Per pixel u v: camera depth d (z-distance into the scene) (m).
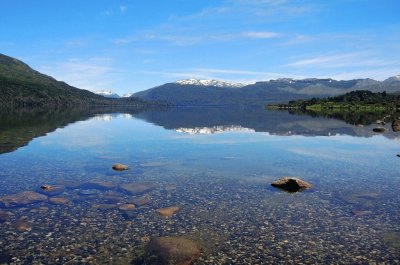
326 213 21.69
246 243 17.44
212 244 17.31
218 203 23.56
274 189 27.11
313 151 45.62
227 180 29.84
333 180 29.80
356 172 32.88
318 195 25.47
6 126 79.94
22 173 31.91
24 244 17.12
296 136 63.75
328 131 73.12
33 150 45.41
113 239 17.81
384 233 18.62
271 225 19.77
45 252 16.34
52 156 41.19
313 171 33.34
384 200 24.16
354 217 20.98
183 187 27.52
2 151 44.16
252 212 21.86
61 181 29.05
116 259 15.73
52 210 21.89
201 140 57.84
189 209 22.33
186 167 35.19
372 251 16.58
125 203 23.39
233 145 51.56
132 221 20.25
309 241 17.69
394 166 35.69
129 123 101.06
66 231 18.73
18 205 22.62
